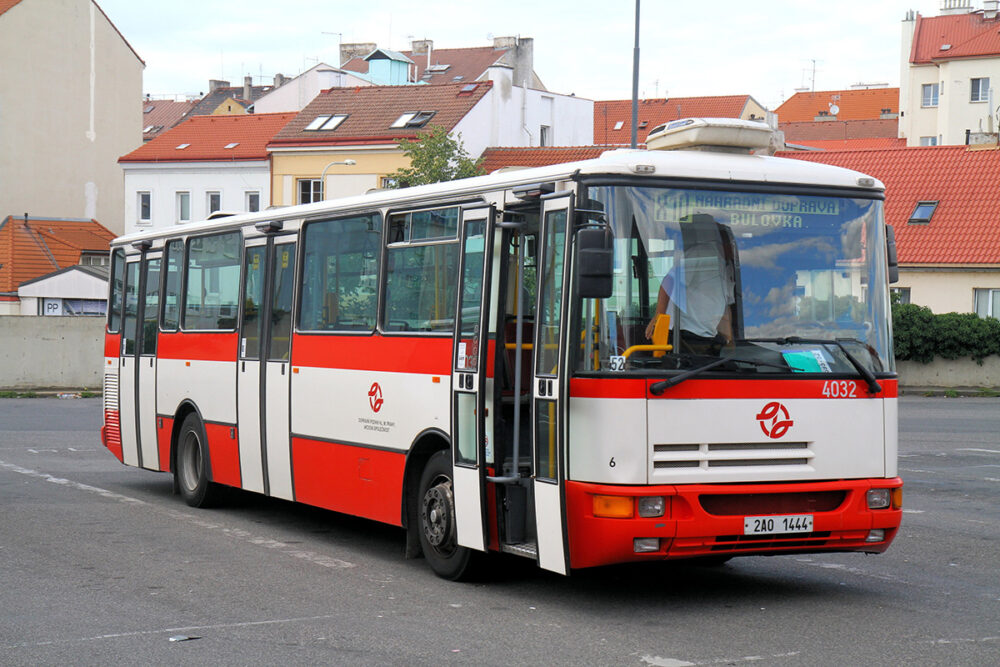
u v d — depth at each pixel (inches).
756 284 354.0
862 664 293.0
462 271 395.9
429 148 1903.3
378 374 441.1
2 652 306.5
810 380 354.6
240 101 4205.2
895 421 368.5
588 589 391.9
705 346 345.4
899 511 365.1
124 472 724.0
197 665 294.4
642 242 343.6
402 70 3120.1
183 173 2399.1
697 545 340.5
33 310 2005.4
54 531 503.8
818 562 444.5
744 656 301.0
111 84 2605.8
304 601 370.3
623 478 335.3
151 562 436.1
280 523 539.8
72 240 2343.8
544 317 358.9
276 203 2285.9
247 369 537.3
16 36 2455.7
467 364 387.5
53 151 2516.0
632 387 336.5
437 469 408.8
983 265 1755.7
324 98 2361.0
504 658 299.4
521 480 374.6
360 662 296.4
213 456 569.0
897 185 1940.2
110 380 691.4
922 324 1617.9
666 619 345.4
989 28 3132.4
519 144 2337.6
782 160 369.7
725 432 344.5
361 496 451.8
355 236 465.7
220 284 570.6
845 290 365.1
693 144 371.6
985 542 485.4
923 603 368.8
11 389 1501.0
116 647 311.7
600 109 3814.0
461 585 397.7
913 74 3262.8
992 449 868.0
